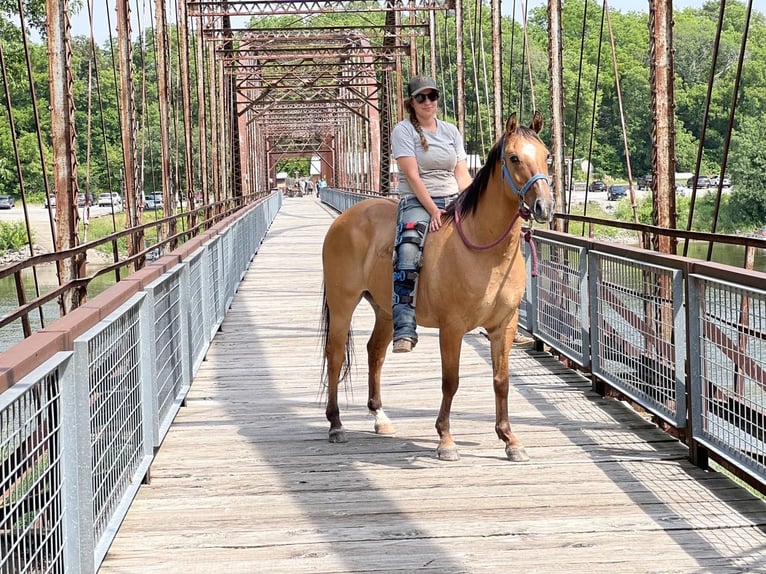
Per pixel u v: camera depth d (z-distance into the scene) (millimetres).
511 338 4930
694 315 4816
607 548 3777
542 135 39938
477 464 4973
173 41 40125
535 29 59062
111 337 3871
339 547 3846
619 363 6184
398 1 20109
